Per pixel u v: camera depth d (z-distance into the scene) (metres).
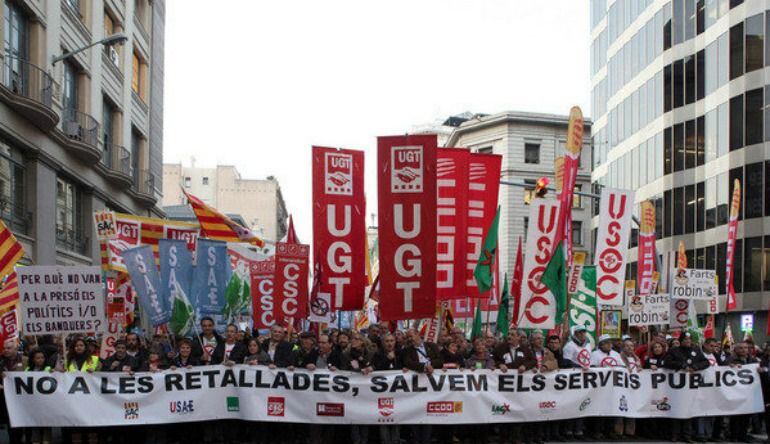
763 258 34.81
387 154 12.52
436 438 12.41
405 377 11.42
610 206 14.64
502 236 63.88
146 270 12.31
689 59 41.38
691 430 12.73
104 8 30.91
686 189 41.09
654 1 44.81
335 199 13.22
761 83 35.78
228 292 16.66
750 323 30.69
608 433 12.65
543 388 11.80
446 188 13.81
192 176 92.69
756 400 12.61
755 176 35.69
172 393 10.98
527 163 64.88
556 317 12.50
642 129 46.25
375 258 29.14
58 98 24.81
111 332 14.52
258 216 92.94
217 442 11.38
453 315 18.20
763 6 35.91
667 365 12.40
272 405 11.17
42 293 10.55
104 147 31.41
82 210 28.73
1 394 10.87
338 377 11.31
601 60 54.28
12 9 21.81
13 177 21.95
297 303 13.55
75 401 10.59
